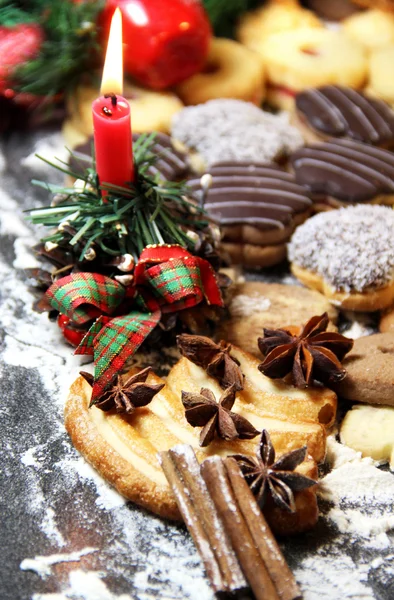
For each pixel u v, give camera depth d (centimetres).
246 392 34
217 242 37
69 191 36
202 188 39
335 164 41
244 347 36
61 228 35
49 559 31
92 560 31
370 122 43
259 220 39
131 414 33
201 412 32
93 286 34
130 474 32
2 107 46
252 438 32
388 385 34
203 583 31
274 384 34
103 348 34
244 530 30
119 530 32
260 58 47
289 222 39
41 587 31
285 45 47
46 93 45
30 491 33
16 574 31
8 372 36
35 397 36
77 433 33
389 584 31
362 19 50
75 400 34
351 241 37
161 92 45
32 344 37
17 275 40
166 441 33
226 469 31
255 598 30
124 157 34
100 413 33
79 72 45
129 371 35
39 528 32
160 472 32
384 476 33
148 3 42
